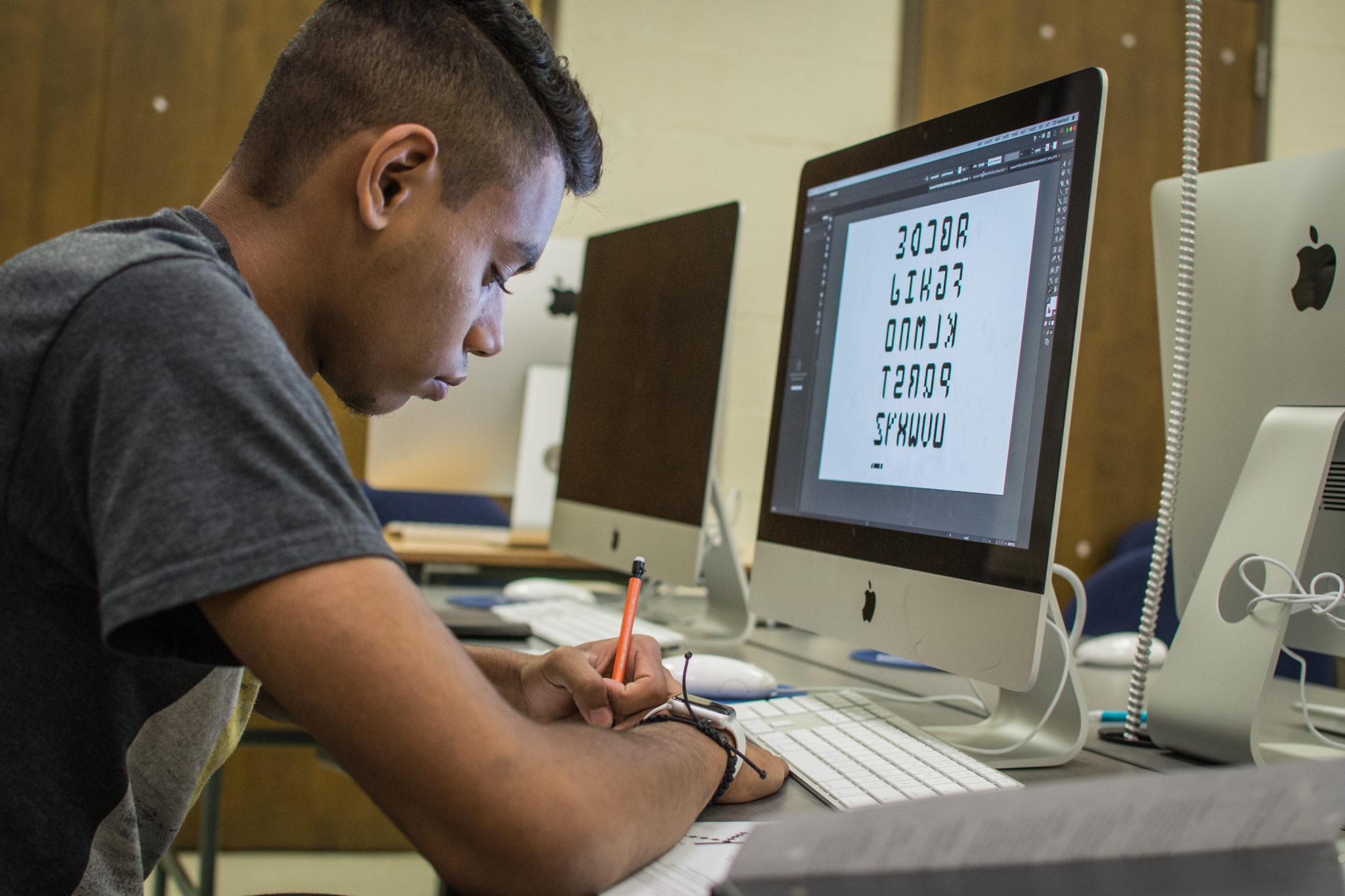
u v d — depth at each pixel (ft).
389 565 1.80
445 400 7.18
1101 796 1.50
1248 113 11.38
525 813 1.72
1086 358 10.97
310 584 1.71
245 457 1.76
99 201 9.26
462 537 7.58
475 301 2.49
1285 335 3.48
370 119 2.31
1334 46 11.52
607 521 5.50
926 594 3.04
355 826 9.37
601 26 10.34
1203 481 3.80
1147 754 3.19
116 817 2.28
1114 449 11.00
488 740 1.74
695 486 4.74
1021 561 2.74
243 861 9.01
